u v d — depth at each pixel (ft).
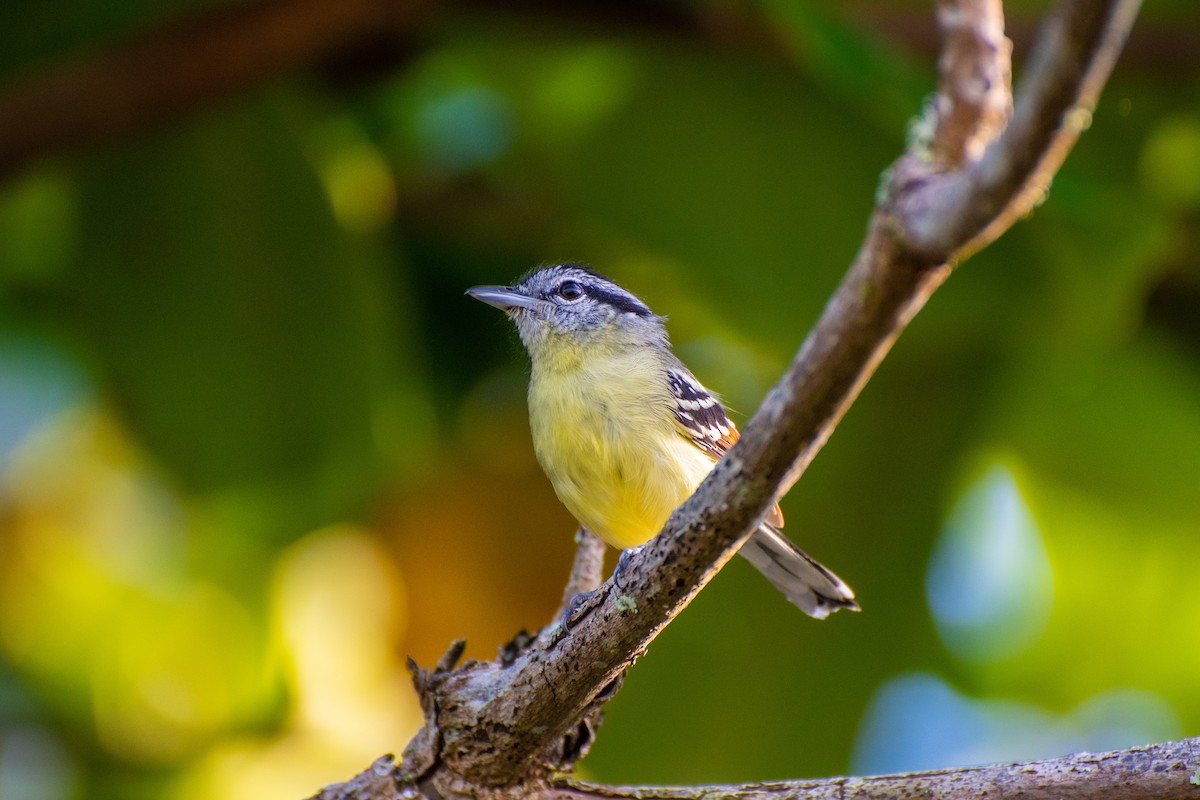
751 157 37.78
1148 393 43.24
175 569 42.42
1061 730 46.88
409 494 40.73
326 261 39.63
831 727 42.98
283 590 42.37
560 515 40.63
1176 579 46.60
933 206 12.11
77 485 42.68
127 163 38.58
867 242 12.87
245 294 39.73
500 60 39.47
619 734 43.24
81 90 32.99
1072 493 45.80
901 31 35.40
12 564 41.60
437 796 20.03
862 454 43.11
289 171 38.96
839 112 36.88
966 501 46.42
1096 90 11.67
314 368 40.04
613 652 18.21
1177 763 17.70
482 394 42.34
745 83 37.40
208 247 39.50
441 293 43.06
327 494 40.57
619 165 38.27
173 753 42.01
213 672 42.32
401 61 37.50
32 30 34.45
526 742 19.34
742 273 38.22
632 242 38.83
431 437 41.01
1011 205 11.68
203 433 40.04
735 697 42.86
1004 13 35.53
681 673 42.98
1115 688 47.52
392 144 41.37
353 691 42.39
